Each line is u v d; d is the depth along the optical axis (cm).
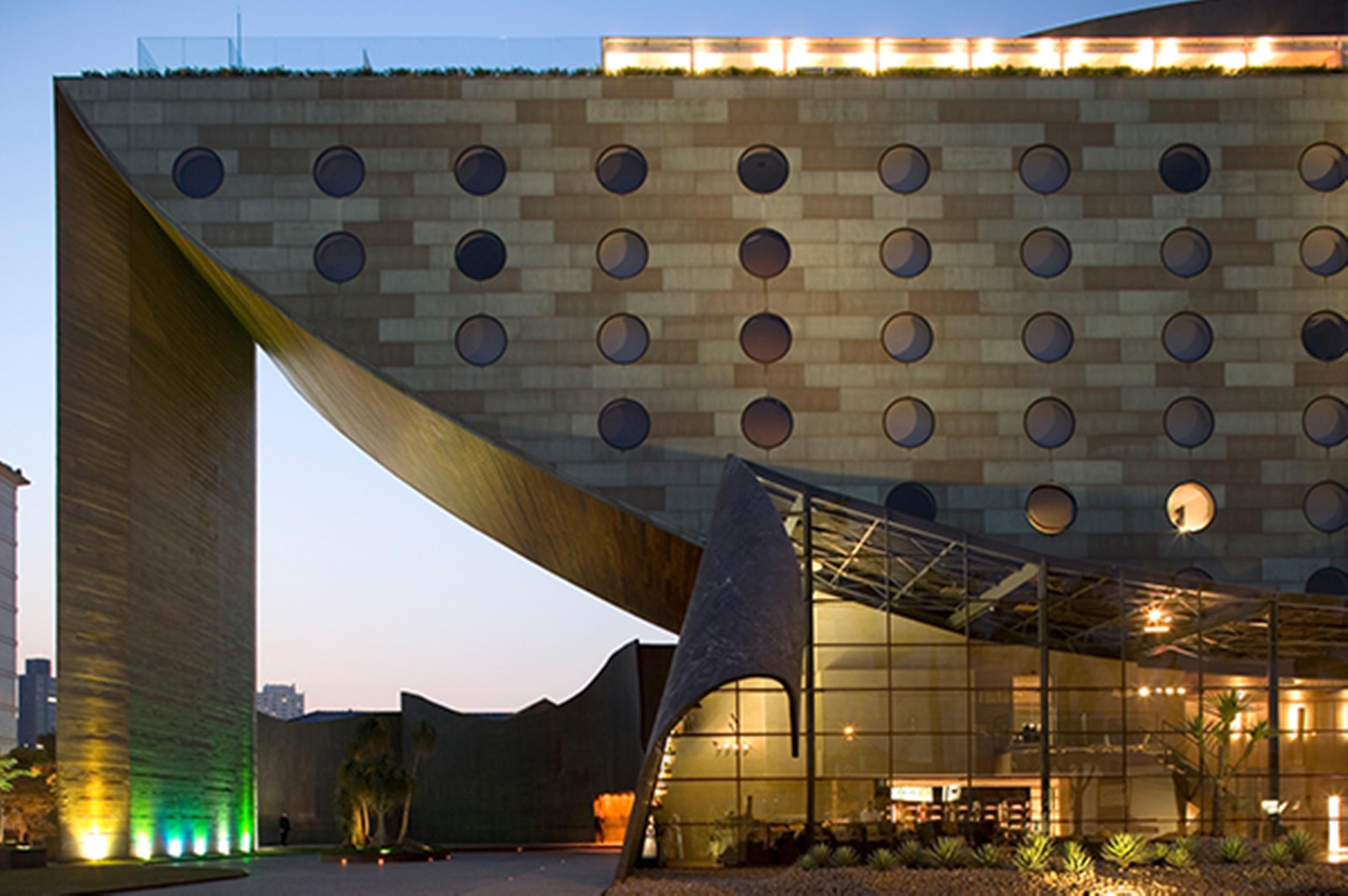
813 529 2570
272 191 2812
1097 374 2812
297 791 6750
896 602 2522
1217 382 2817
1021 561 2511
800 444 2770
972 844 2419
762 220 2852
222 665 3656
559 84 2886
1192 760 2453
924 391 2797
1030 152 2895
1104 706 2472
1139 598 2497
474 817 6306
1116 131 2902
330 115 2848
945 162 2884
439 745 6500
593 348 2791
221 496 3659
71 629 2897
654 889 2042
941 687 2488
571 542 3394
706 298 2816
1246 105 2919
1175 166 2900
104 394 2962
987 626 2505
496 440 2752
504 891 2250
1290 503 2775
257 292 2786
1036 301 2836
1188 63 2970
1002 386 2805
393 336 2778
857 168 2878
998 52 2978
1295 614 2489
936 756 2464
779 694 2473
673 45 2944
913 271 2842
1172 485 2775
